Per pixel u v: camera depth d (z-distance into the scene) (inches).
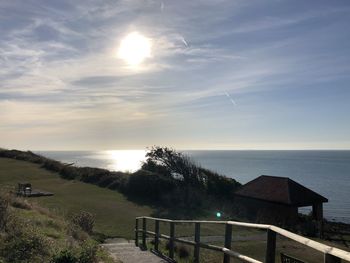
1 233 360.8
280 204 1266.0
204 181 1611.7
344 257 163.9
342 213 2300.7
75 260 319.6
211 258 506.6
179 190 1373.0
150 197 1339.8
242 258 278.5
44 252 339.3
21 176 1530.5
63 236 447.8
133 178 1387.8
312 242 192.5
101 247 500.4
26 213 552.1
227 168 6481.3
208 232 884.6
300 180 4375.0
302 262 242.4
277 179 1403.8
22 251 322.3
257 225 256.4
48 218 559.5
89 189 1386.6
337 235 1083.3
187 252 549.0
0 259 306.2
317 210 1301.7
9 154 1971.0
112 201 1214.9
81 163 7076.8
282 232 221.1
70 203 1102.4
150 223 951.0
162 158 1669.5
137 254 506.3
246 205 1402.6
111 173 1563.7
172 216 1099.3
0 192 562.6
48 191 1269.7
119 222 928.9
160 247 620.4
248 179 4237.2
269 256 238.7
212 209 1290.6
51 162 1776.6
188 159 1743.4
